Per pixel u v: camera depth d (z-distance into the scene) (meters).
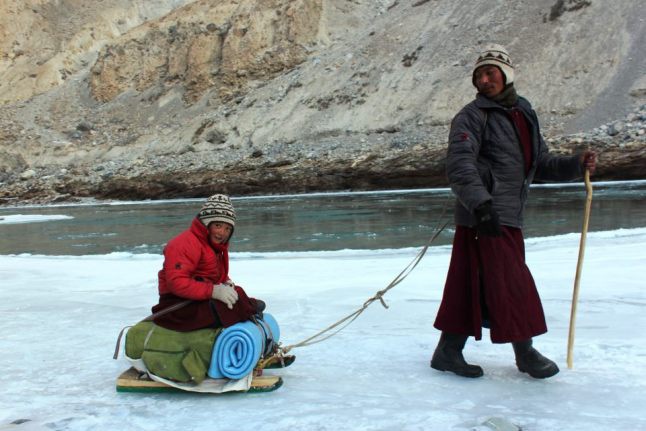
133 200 40.62
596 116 33.31
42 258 11.52
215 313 3.56
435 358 3.78
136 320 5.52
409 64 45.62
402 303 5.80
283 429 3.01
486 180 3.47
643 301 5.39
